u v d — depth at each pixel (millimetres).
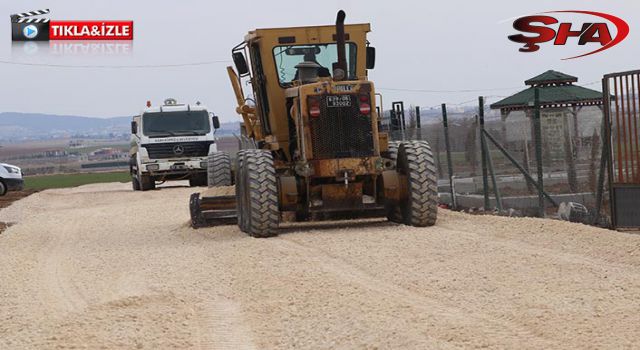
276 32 39781
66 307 24688
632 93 32062
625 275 23891
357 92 37031
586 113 46969
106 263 32719
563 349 17156
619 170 32594
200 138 83875
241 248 33188
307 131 36594
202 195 45062
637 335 17828
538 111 37594
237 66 42219
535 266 25812
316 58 40250
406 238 32719
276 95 39688
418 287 23938
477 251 29000
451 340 18250
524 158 44812
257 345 19781
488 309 20875
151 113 84000
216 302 24406
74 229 47250
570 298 21438
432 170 36656
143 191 84125
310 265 28219
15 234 45344
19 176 87125
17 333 21547
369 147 36969
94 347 19734
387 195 36969
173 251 34531
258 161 36656
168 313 22953
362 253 29844
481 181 47938
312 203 37125
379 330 19297
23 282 29156
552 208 40312
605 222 34625
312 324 20766
